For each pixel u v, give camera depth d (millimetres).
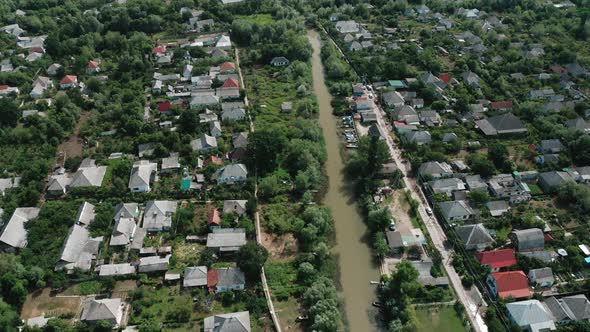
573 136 190000
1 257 135500
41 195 169125
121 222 152750
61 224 153500
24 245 147625
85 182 171125
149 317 126125
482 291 134250
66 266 138875
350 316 129875
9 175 177125
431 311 130000
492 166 174250
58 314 127062
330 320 120312
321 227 154250
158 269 139375
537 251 143000
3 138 193500
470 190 168750
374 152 176250
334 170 185125
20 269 133750
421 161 181750
